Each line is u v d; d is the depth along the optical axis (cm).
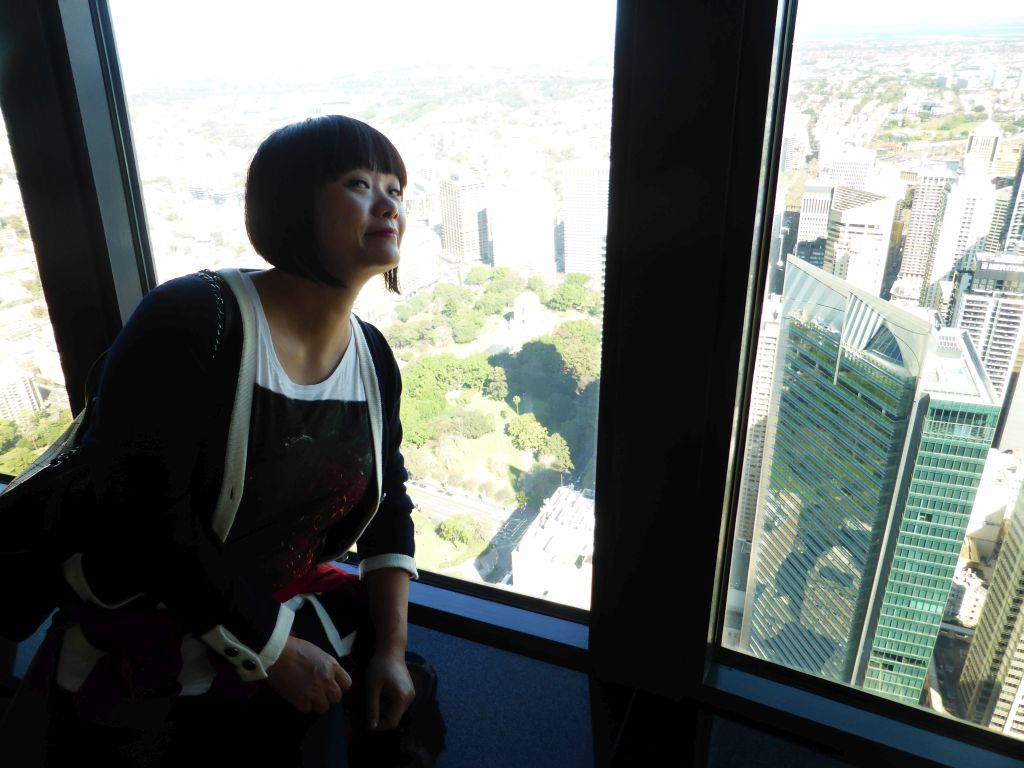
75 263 139
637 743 117
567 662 133
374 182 81
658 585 119
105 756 78
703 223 95
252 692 83
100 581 76
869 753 113
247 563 86
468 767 112
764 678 126
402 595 103
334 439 87
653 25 89
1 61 125
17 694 83
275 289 82
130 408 72
